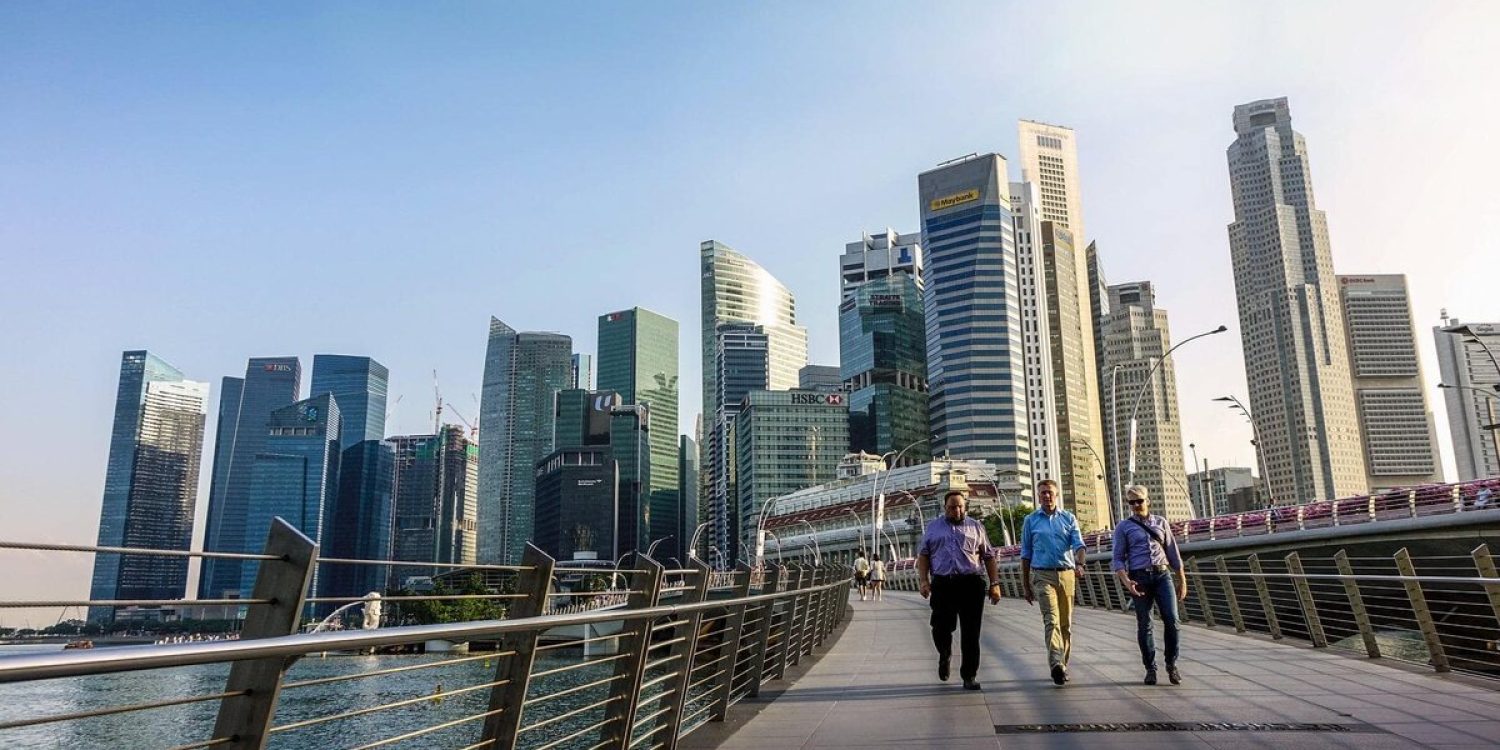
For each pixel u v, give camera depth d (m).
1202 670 11.95
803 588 12.92
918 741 7.52
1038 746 7.16
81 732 30.25
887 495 164.75
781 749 7.37
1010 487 195.88
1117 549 10.81
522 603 5.19
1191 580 22.41
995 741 7.41
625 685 6.66
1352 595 13.29
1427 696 9.36
